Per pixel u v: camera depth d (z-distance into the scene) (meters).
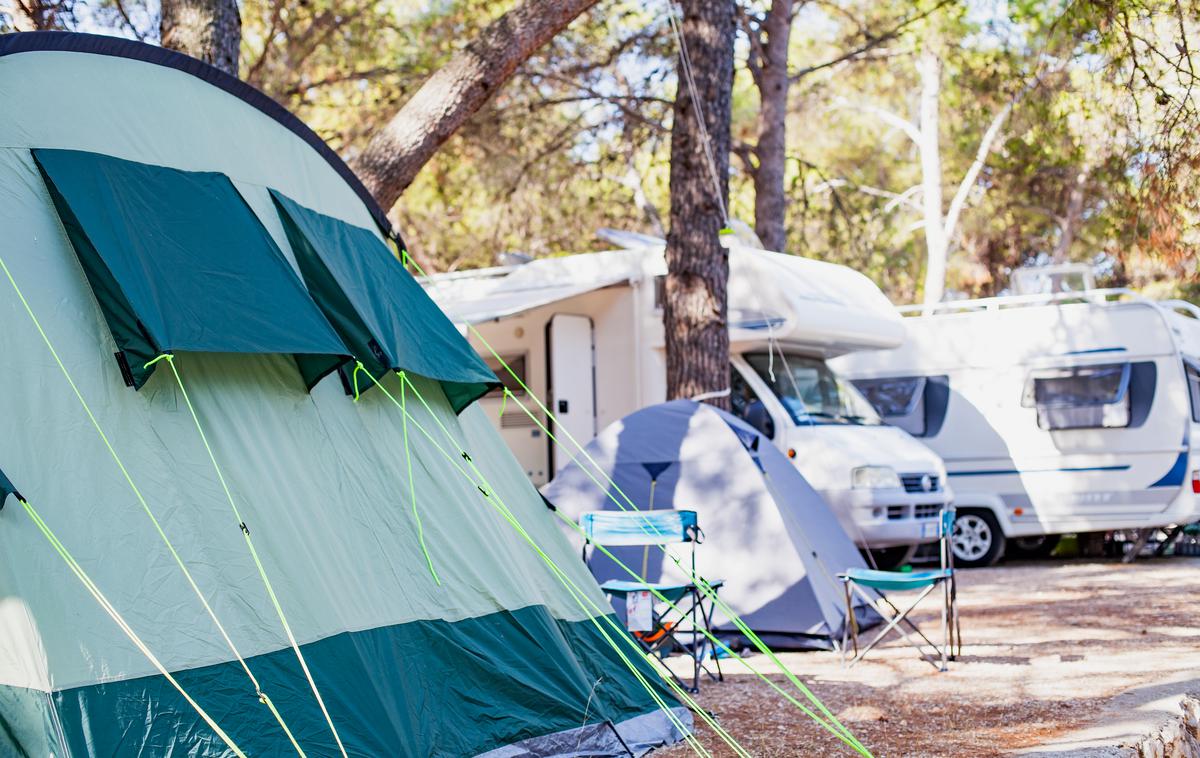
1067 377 11.76
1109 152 8.95
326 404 4.55
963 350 12.27
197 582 3.73
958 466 12.16
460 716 4.35
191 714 3.50
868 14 17.66
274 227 4.81
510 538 5.14
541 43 8.24
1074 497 11.69
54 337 3.74
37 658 3.29
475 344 10.99
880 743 5.05
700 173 9.41
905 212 23.39
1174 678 6.04
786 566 7.41
